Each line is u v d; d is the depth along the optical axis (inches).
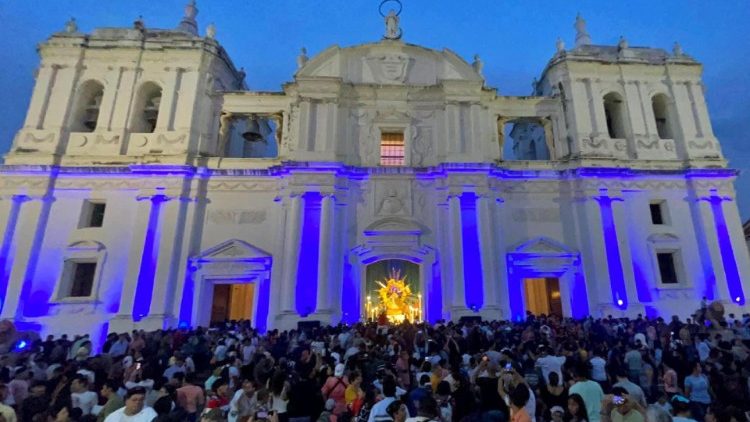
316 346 588.4
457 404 295.6
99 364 433.1
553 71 1123.9
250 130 1035.9
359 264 940.0
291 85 1053.8
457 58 1074.7
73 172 948.0
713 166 1011.3
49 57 1039.6
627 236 955.3
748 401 358.9
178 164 951.0
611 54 1152.2
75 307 869.2
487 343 620.4
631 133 1050.1
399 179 987.3
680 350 511.2
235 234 950.4
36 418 285.6
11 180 930.1
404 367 460.8
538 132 1254.9
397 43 1097.4
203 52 1060.5
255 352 575.2
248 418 275.0
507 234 973.8
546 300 993.5
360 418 302.8
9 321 792.3
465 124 1016.9
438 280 927.0
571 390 319.0
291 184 942.4
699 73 1108.5
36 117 984.9
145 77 1042.1
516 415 253.9
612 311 885.8
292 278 882.8
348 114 1037.8
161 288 873.5
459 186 955.3
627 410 254.8
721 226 970.7
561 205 998.4
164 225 919.0
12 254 887.1
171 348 655.8
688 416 266.7
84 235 915.4
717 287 928.3
